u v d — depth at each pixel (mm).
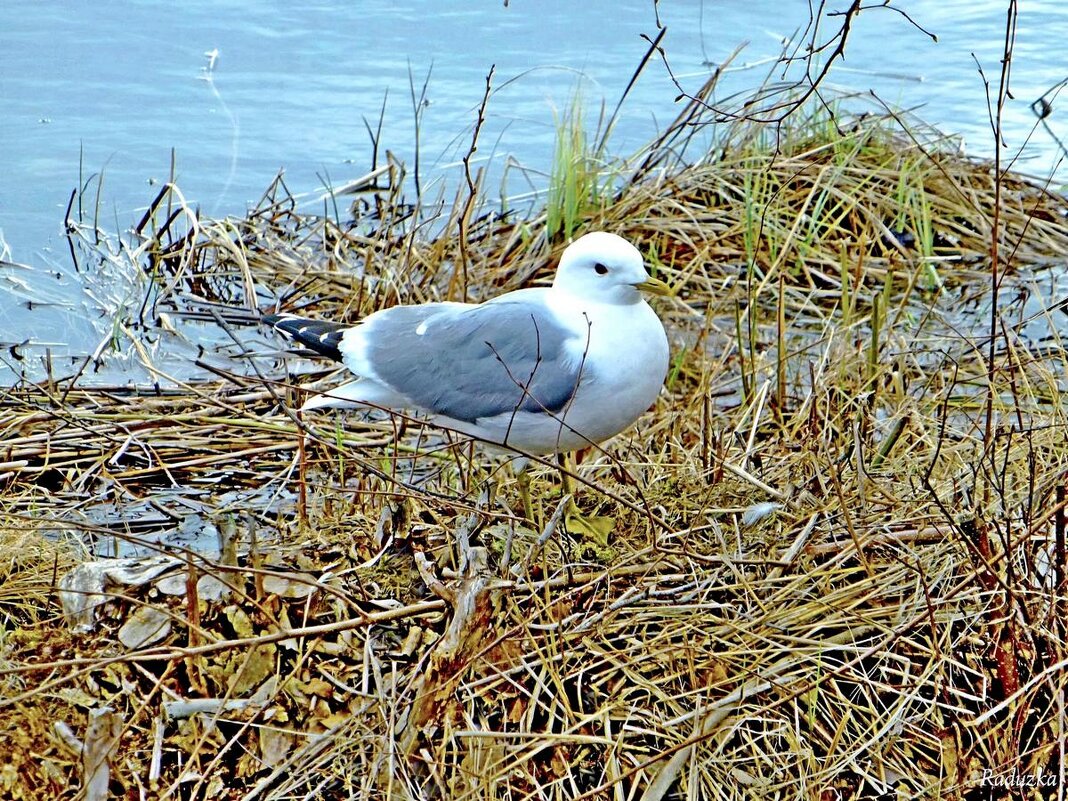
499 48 16047
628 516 8203
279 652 7152
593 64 15461
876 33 16281
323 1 17328
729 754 6684
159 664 7152
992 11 16953
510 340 8164
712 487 8383
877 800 6574
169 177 13844
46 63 15742
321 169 14000
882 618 7289
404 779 6406
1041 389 9812
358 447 9523
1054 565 7348
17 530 7996
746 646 7086
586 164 13383
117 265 12523
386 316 8805
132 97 15094
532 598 7328
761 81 14766
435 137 14422
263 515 8711
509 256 12594
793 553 7520
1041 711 6859
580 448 8422
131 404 10109
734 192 13125
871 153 13523
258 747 6773
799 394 10266
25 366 10992
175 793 6590
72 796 6590
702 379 10188
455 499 7816
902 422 8836
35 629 7328
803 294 11945
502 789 6578
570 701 6926
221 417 9812
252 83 15516
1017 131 14211
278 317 9211
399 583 7578
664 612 7230
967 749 6797
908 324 11219
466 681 6895
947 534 7594
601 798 6512
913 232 12758
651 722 6734
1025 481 8172
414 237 12523
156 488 9109
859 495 7766
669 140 13672
